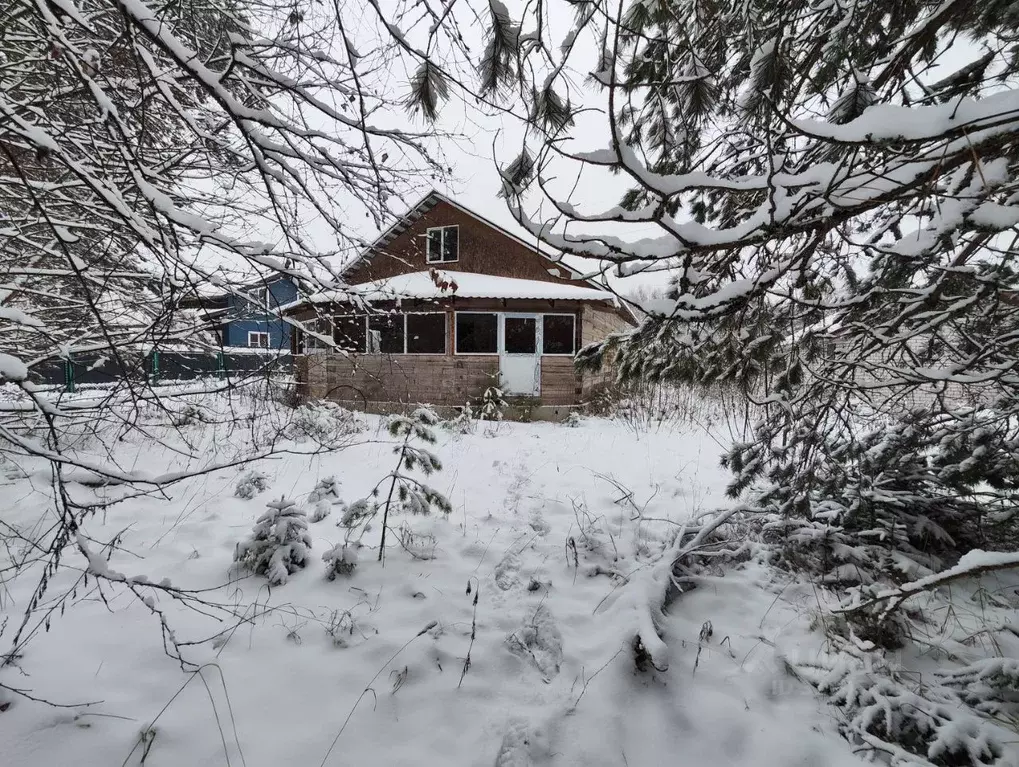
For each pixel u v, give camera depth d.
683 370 3.14
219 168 3.14
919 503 3.42
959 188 1.39
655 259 1.50
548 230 1.47
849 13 1.87
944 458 3.25
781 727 2.09
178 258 1.97
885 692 2.22
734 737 2.04
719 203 3.03
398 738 1.95
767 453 3.54
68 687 2.04
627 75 2.32
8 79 2.88
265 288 2.77
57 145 1.47
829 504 3.53
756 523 3.85
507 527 3.90
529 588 3.03
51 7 1.47
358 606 2.73
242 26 2.35
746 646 2.61
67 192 2.93
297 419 6.05
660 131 2.77
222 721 1.95
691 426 8.32
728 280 2.58
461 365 10.16
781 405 2.85
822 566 3.36
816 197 1.38
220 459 5.39
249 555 2.99
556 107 1.85
